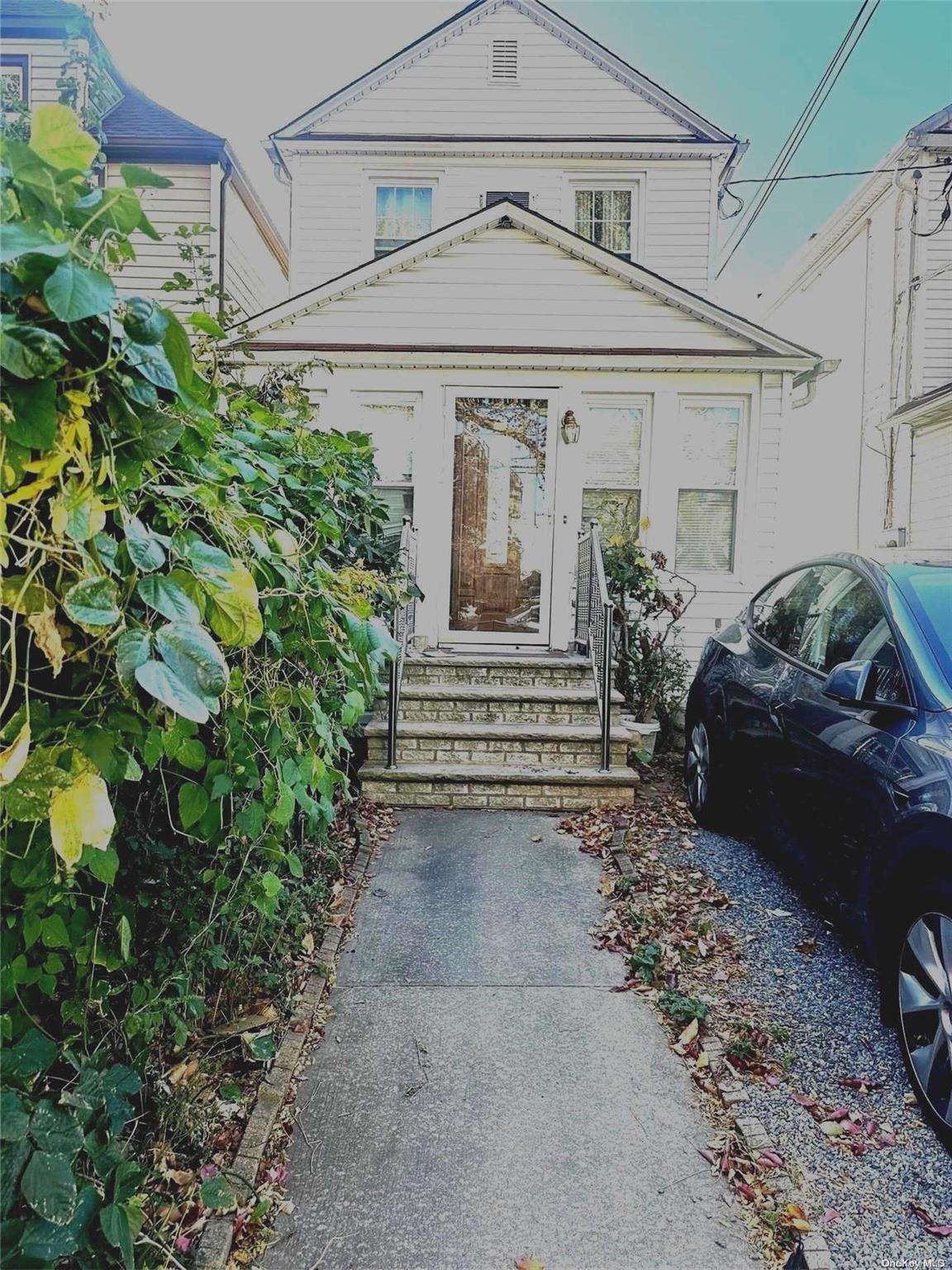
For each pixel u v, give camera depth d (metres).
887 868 2.36
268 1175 1.93
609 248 8.83
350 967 2.93
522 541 6.82
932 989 2.14
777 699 3.38
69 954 1.63
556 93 9.00
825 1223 1.80
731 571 6.98
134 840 1.90
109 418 1.08
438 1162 1.99
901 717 2.51
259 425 2.48
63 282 0.93
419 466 6.76
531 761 4.96
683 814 4.61
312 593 1.78
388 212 8.96
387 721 5.11
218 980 2.51
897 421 9.40
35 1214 1.12
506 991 2.78
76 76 5.97
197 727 1.60
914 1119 2.14
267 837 2.12
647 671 6.02
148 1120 1.91
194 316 1.30
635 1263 1.70
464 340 6.94
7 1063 1.17
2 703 1.03
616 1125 2.12
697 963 2.94
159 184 1.05
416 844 4.14
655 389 6.79
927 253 9.21
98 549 1.08
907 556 3.36
